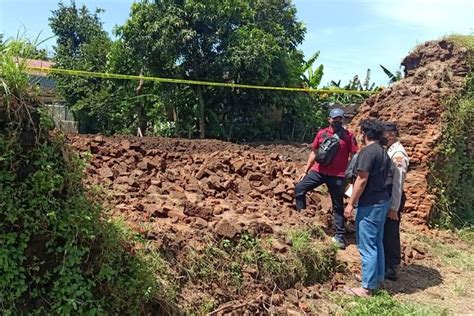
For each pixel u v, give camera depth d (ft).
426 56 34.32
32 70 12.36
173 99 54.60
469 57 32.22
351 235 24.20
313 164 23.15
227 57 50.62
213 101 54.95
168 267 14.76
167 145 35.35
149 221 16.58
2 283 10.96
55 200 11.59
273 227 19.86
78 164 12.23
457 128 29.91
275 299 16.70
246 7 53.26
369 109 33.91
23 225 11.30
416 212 28.50
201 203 20.65
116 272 12.38
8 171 11.27
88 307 11.78
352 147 22.49
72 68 69.67
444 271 23.09
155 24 50.06
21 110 11.45
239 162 26.40
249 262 17.28
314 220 22.79
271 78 53.11
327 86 64.49
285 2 64.75
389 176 19.86
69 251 11.57
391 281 21.29
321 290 18.89
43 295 11.53
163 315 13.51
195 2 50.42
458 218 30.37
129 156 25.17
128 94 59.77
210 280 15.83
